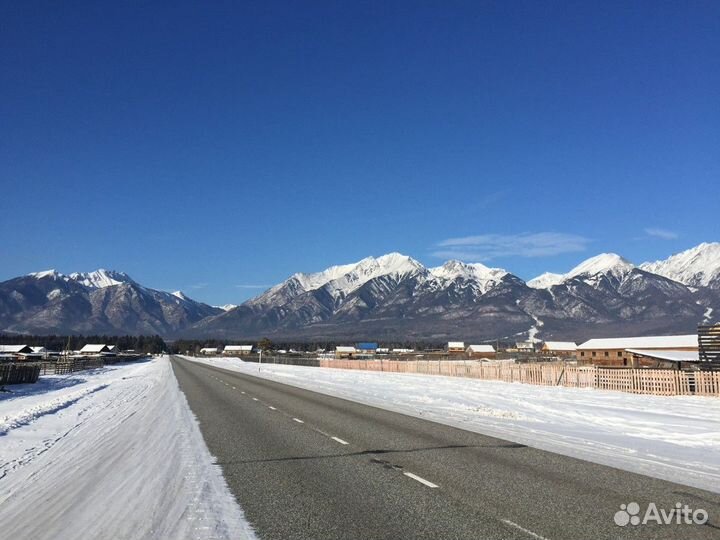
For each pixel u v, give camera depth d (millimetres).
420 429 15992
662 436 14367
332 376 55156
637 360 67312
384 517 7367
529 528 6867
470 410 21406
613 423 17281
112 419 20266
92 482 9844
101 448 13648
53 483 9883
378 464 10914
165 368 77688
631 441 13523
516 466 10539
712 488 8797
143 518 7504
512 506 7828
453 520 7207
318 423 17656
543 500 8125
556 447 12680
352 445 13281
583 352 76875
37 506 8297
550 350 132375
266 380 46781
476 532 6727
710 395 28031
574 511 7570
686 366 54094
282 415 20141
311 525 7074
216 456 12016
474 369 50719
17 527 7277
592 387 35000
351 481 9484
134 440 14758
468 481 9359
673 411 21078
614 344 75250
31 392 36219
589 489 8758
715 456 11500
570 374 37094
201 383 42094
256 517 7441
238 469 10594
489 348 149750
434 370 59000
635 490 8680
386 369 69688
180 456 12102
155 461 11602
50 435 16266
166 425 17719
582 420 18125
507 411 20547
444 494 8531
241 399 27484
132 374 61625
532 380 41312
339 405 23922
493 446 12859
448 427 16406
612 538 6508
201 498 8461
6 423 18703
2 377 39656
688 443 13258
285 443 13703
